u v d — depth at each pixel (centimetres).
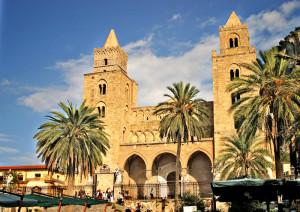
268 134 3544
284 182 2316
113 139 6694
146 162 6444
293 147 3186
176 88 5381
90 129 4806
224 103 6288
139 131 7288
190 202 4941
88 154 4466
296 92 3244
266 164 4359
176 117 5178
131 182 6819
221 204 5131
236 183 2395
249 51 6681
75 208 4012
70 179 4512
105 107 6969
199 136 5341
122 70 7581
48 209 3681
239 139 4544
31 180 5741
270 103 3453
